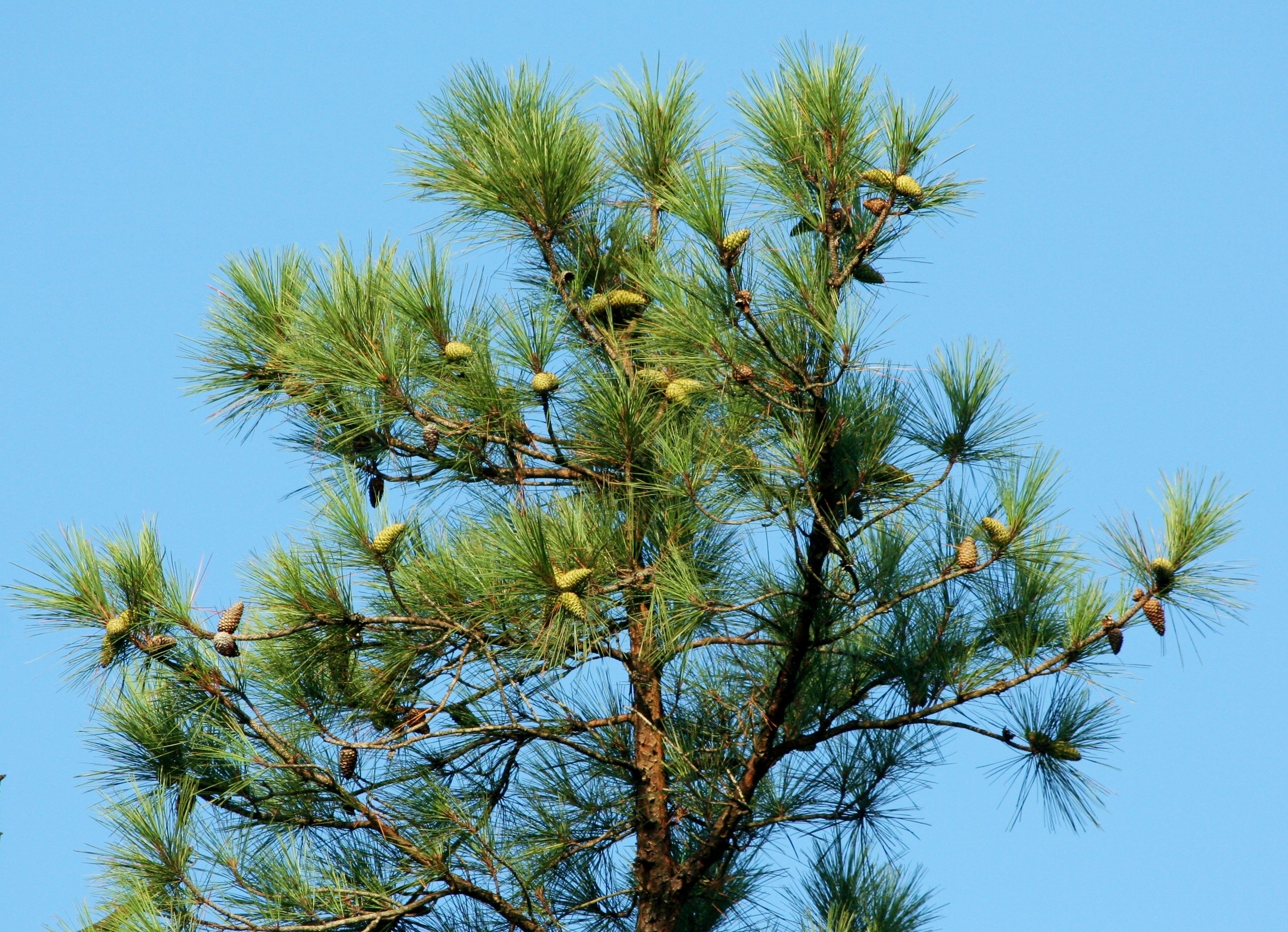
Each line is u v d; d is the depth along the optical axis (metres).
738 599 14.34
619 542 14.03
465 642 14.53
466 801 15.12
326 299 14.51
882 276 13.76
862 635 15.48
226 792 14.02
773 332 12.88
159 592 13.48
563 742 14.42
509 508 14.29
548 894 15.34
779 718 14.95
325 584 13.66
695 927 15.88
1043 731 14.75
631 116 16.92
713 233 12.41
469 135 15.28
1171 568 13.66
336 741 13.62
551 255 15.53
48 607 13.41
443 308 14.70
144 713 14.06
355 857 14.20
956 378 14.08
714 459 13.58
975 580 14.95
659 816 14.98
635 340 14.95
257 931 13.18
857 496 14.01
